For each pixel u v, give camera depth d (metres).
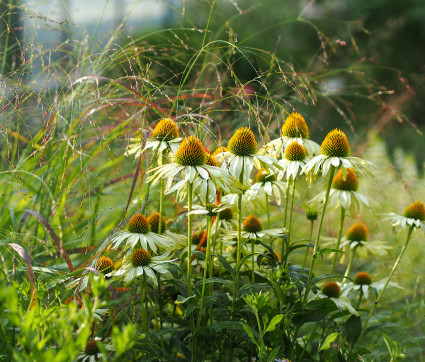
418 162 4.57
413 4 6.43
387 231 2.66
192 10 2.63
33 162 2.31
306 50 5.92
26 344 1.90
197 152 2.07
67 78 2.27
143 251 2.10
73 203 2.42
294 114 2.21
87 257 2.21
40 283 2.07
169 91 2.49
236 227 2.21
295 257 2.62
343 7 6.42
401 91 5.79
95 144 2.43
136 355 2.13
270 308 2.07
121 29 2.39
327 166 2.12
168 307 2.28
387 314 2.41
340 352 2.17
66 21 2.32
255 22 5.61
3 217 2.25
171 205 2.37
